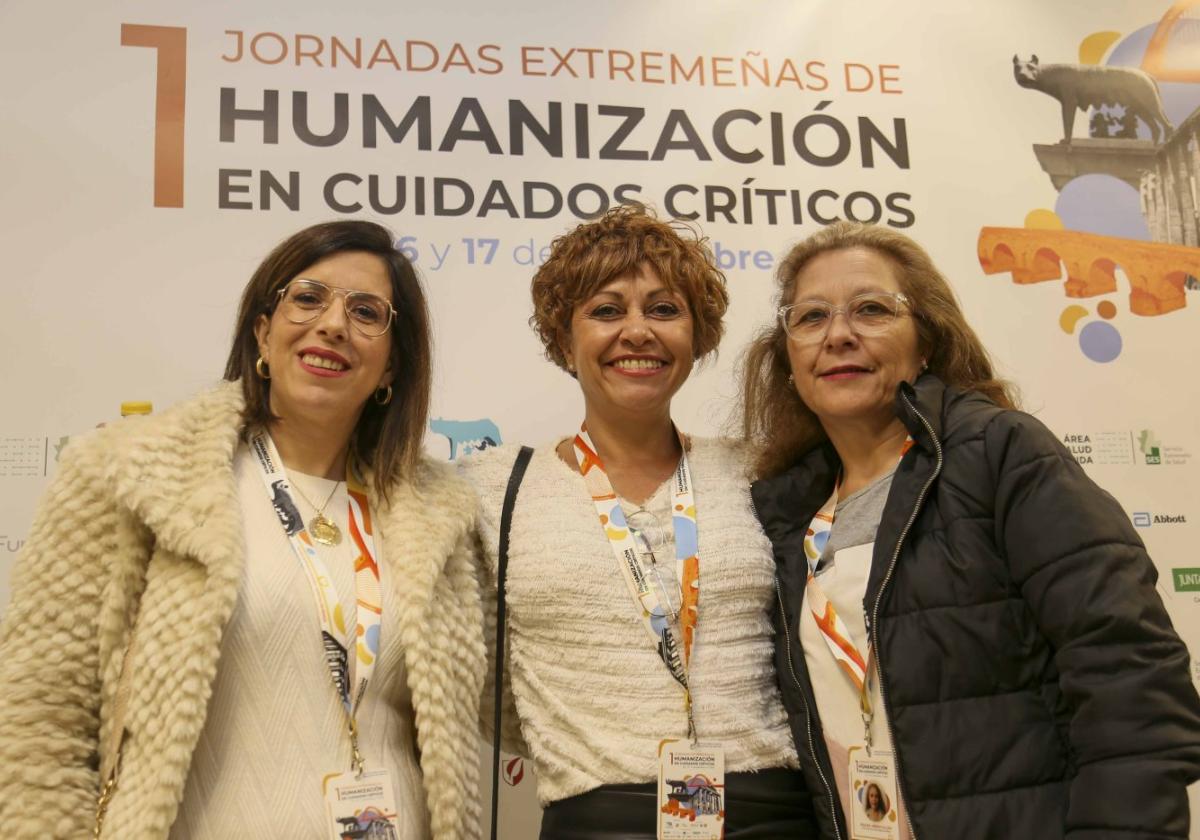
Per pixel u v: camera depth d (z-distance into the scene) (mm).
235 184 2531
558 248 1932
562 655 1657
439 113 2650
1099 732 1273
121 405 2396
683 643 1646
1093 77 2926
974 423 1545
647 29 2789
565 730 1629
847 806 1549
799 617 1689
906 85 2867
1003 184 2838
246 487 1568
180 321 2455
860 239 1825
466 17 2715
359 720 1478
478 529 1813
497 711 1747
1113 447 2711
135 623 1411
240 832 1342
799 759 1639
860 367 1719
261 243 2518
